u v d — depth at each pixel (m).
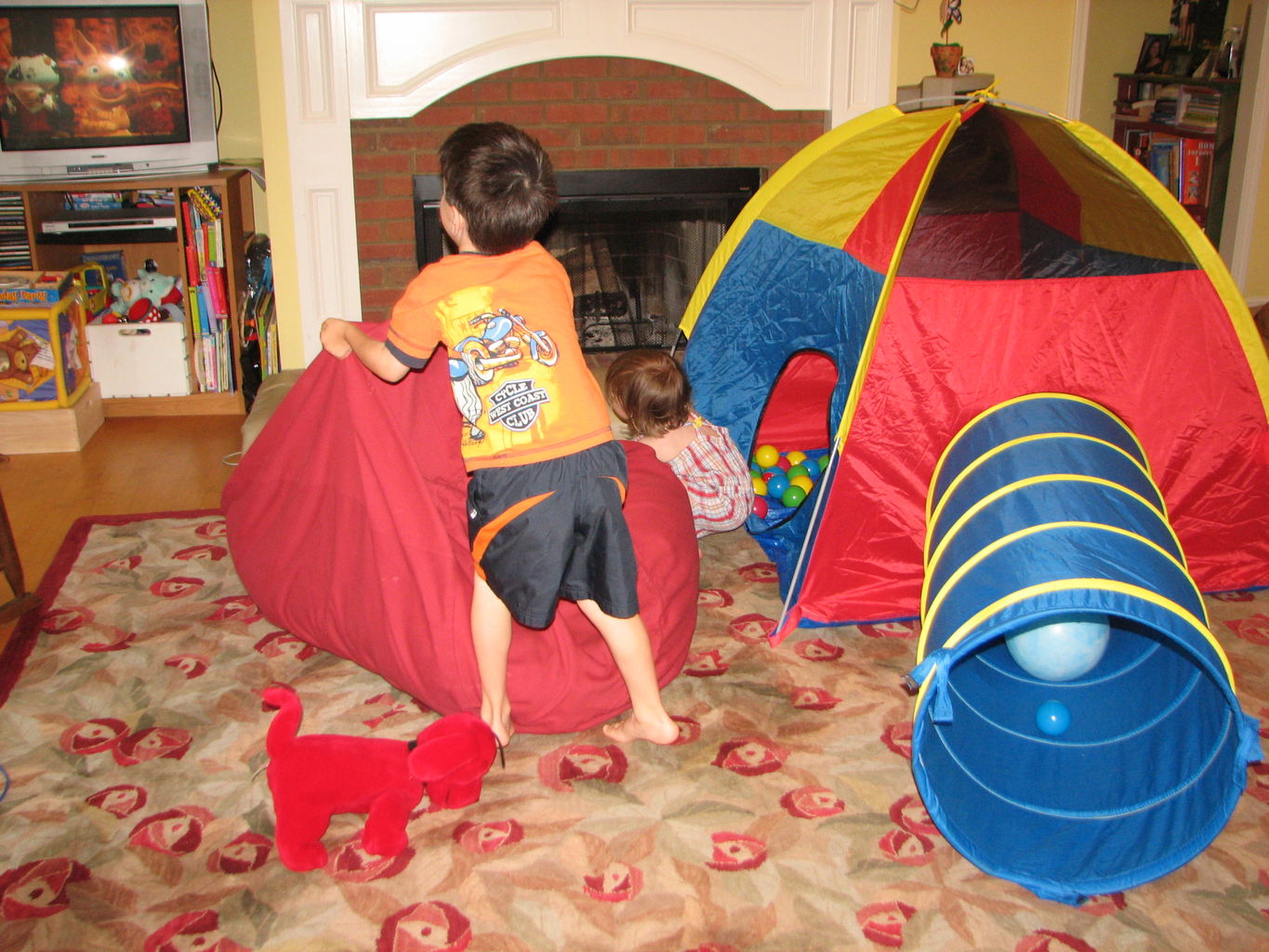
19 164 3.70
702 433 2.75
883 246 2.42
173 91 3.71
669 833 1.78
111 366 3.86
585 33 3.55
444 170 1.68
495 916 1.60
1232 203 4.78
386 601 2.03
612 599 1.75
